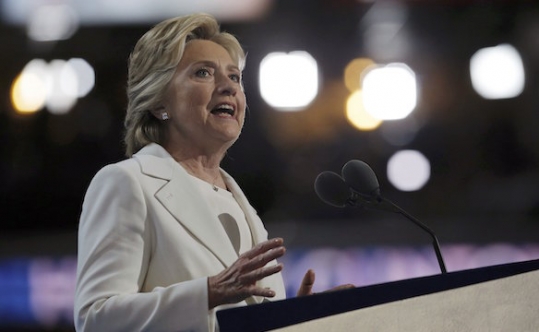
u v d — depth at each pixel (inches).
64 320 661.9
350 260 713.0
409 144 905.5
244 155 893.2
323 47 888.9
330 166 893.2
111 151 893.2
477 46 904.9
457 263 742.5
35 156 901.2
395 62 904.9
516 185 901.2
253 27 868.0
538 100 904.9
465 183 907.4
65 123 887.7
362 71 893.2
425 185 906.1
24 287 676.1
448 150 913.5
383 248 732.0
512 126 909.8
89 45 872.9
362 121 887.7
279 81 833.5
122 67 874.1
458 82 911.7
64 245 792.3
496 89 893.2
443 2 881.5
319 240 787.4
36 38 874.1
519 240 791.1
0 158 902.4
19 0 863.7
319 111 891.4
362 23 886.4
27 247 794.2
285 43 876.0
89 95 882.8
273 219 877.2
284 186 890.7
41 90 877.8
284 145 893.2
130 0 853.8
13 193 904.9
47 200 905.5
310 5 868.0
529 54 895.1
